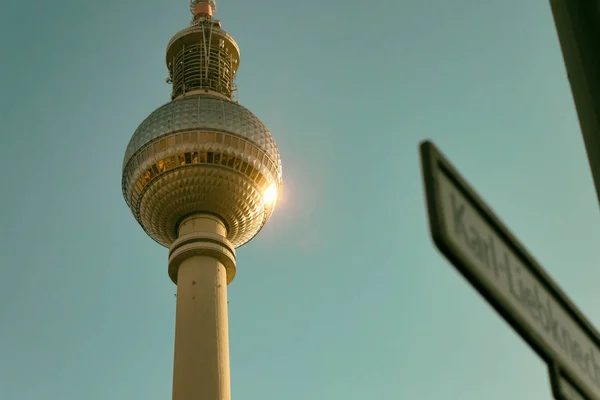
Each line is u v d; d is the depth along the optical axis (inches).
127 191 4682.6
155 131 4584.2
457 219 344.8
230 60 5251.0
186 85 4990.2
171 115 4626.0
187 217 4505.4
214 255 4210.1
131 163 4630.9
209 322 3919.8
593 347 423.8
